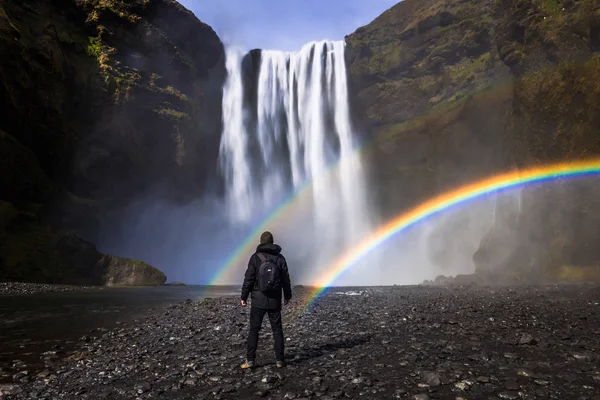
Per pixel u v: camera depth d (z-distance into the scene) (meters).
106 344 9.36
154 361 7.55
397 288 25.14
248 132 61.75
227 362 7.26
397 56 60.50
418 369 6.44
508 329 9.68
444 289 22.77
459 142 49.66
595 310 12.65
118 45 48.00
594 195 24.92
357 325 10.73
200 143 55.09
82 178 42.41
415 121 54.81
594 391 5.29
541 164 29.03
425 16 59.91
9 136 34.72
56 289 26.75
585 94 25.94
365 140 59.41
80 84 42.66
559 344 7.90
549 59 29.86
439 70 56.31
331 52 64.62
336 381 6.01
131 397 5.66
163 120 48.00
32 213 33.91
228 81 61.31
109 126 44.28
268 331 10.31
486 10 54.81
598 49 26.62
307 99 64.44
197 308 15.57
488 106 46.66
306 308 14.97
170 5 52.97
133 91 46.25
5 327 11.83
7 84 35.00
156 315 14.18
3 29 34.59
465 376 5.97
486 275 29.09
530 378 5.82
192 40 56.09
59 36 42.88
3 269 29.36
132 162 46.22
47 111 38.38
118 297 21.64
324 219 60.62
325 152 62.25
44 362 7.76
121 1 49.19
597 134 25.09
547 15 30.84
